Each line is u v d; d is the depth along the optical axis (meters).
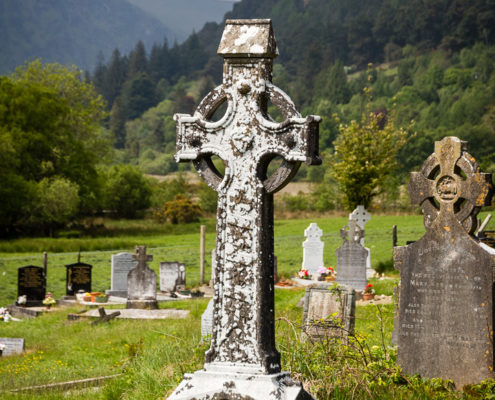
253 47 6.39
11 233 64.56
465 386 8.59
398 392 8.33
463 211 9.09
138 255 23.56
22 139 65.81
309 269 31.92
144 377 9.55
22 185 61.31
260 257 6.41
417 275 9.28
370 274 30.16
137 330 17.92
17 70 79.69
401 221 57.91
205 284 30.86
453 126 147.25
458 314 8.96
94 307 25.25
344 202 35.16
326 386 7.92
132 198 84.00
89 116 79.31
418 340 9.17
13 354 16.08
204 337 11.18
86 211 75.94
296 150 6.32
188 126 6.73
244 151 6.50
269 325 6.46
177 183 89.81
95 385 11.62
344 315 11.32
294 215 74.19
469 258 8.95
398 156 110.12
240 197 6.49
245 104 6.50
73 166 69.69
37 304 26.56
